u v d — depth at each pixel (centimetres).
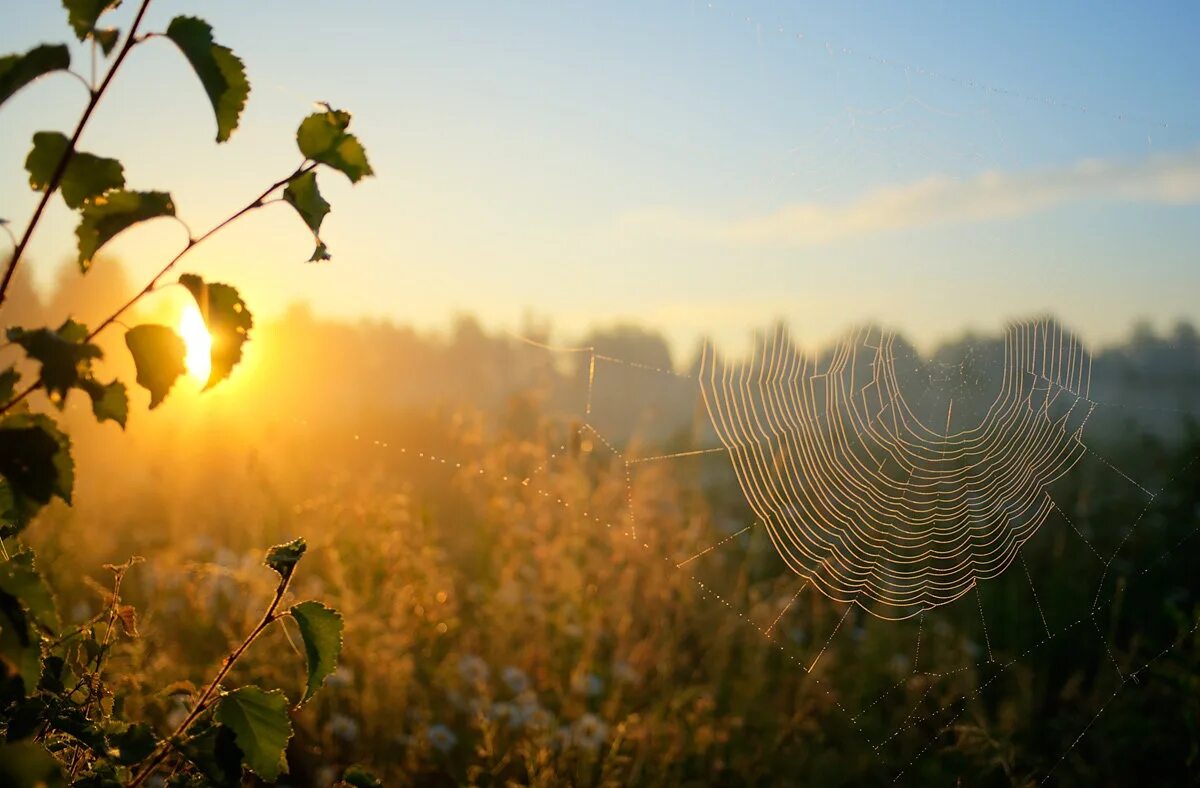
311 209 143
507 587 393
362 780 169
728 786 329
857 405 404
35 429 125
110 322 134
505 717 337
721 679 383
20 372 135
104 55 130
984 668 397
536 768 314
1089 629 423
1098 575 460
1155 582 458
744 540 506
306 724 312
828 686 382
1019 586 450
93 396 131
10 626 125
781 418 395
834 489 399
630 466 453
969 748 321
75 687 170
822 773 335
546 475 434
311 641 149
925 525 398
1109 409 446
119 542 468
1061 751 356
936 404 410
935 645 402
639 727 336
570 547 416
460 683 354
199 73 132
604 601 411
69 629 183
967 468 407
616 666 364
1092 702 368
